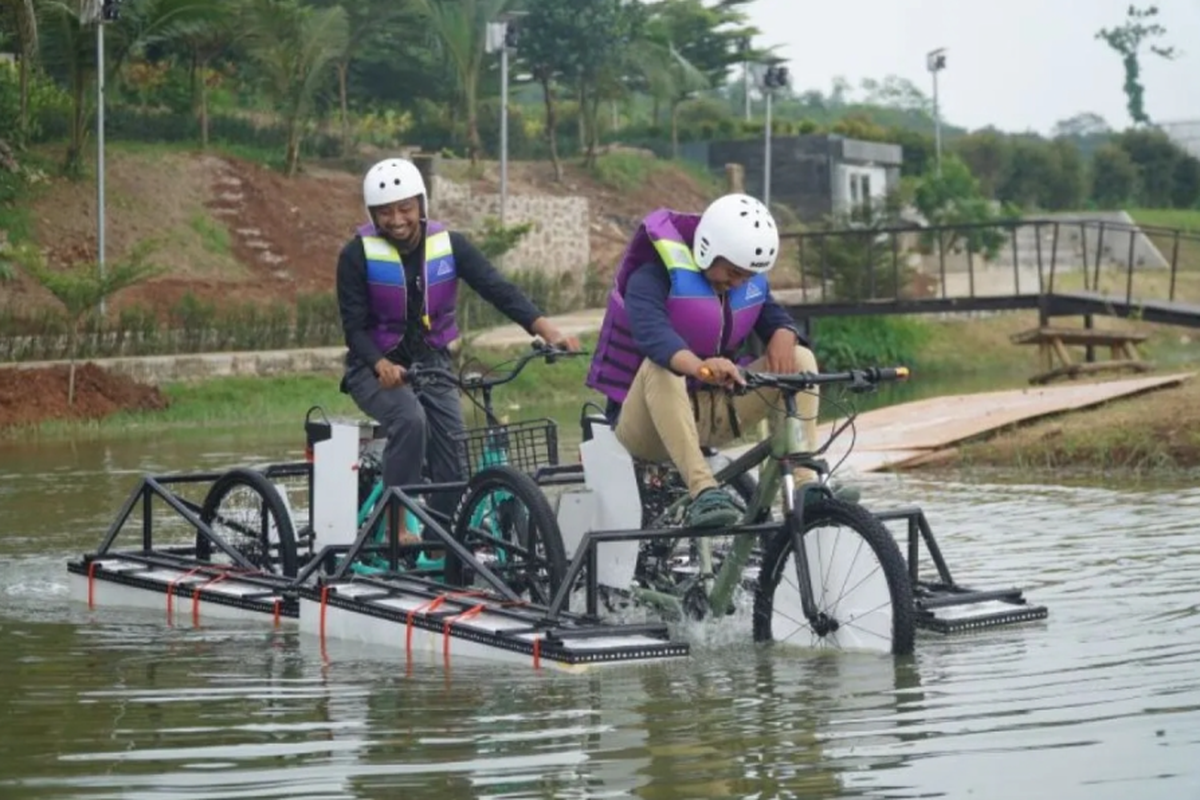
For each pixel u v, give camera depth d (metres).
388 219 9.75
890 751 6.38
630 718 6.98
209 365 30.23
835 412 21.12
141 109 45.38
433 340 9.92
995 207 56.91
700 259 8.31
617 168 53.56
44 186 38.81
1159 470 15.68
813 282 43.75
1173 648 8.09
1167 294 48.91
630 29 54.44
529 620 8.30
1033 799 5.75
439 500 9.70
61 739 6.88
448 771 6.26
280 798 5.97
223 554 10.59
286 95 43.94
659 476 8.67
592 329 36.59
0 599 10.50
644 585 8.80
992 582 10.06
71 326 27.84
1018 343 30.48
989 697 7.19
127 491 16.28
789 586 8.39
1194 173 74.50
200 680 7.98
